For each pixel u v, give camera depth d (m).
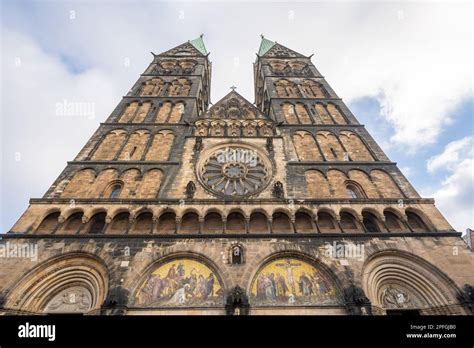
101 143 29.62
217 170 27.44
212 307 17.28
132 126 32.09
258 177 26.78
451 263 19.47
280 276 19.05
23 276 17.86
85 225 21.36
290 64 49.28
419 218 22.91
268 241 20.27
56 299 18.42
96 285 18.47
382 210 22.72
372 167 27.61
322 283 18.80
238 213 22.86
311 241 20.41
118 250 19.38
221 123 32.94
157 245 19.73
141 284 18.23
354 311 16.86
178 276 18.77
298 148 30.06
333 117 35.47
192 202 22.48
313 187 25.31
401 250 20.14
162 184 24.73
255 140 30.45
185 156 28.02
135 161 27.02
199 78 43.00
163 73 44.69
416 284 19.39
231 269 18.64
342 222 22.98
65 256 19.22
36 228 20.45
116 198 22.48
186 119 33.94
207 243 19.95
